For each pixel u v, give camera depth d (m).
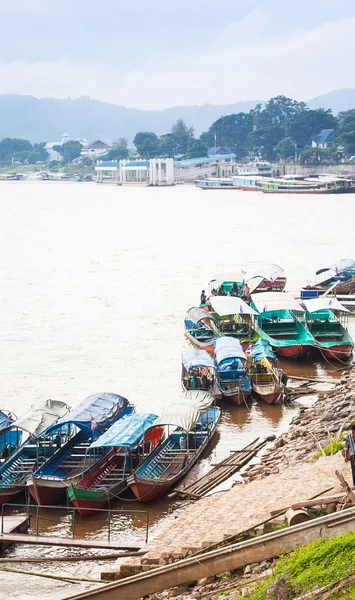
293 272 96.88
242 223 165.12
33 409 38.97
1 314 73.88
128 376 52.88
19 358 57.91
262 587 18.84
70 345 61.53
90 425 37.00
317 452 32.47
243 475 34.22
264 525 22.58
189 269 100.75
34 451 37.62
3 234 151.12
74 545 28.30
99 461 35.06
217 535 24.41
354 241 127.75
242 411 45.53
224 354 49.53
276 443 37.59
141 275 96.38
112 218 186.50
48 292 85.44
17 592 25.19
